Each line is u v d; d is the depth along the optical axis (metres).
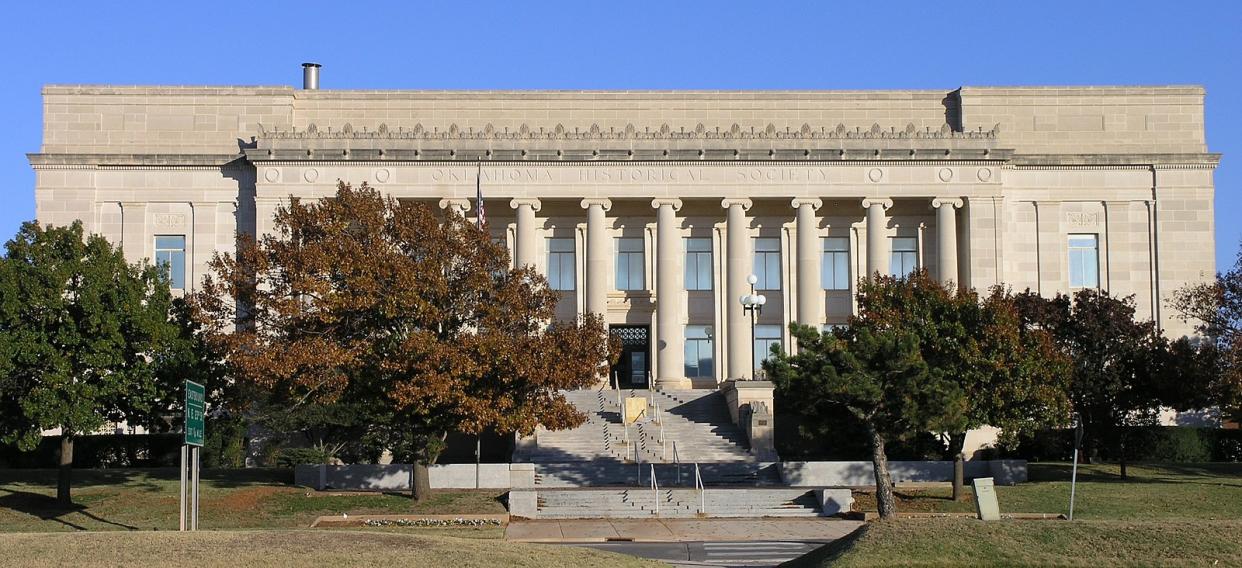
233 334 50.69
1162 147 80.06
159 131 78.69
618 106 80.69
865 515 48.75
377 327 50.66
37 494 51.75
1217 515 48.06
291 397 50.59
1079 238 78.50
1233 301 57.59
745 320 76.06
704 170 76.50
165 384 52.66
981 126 79.94
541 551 31.44
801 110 81.00
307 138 74.88
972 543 31.12
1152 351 58.03
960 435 52.62
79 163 76.56
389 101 80.12
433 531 43.88
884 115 81.06
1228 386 53.44
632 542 42.72
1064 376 53.59
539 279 53.22
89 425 49.72
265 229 74.25
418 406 48.38
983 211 76.06
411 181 75.31
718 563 36.75
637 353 78.75
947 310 53.59
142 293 53.25
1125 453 63.50
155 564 28.58
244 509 49.12
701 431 65.62
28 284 49.50
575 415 51.28
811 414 52.84
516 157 75.75
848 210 78.88
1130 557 30.14
